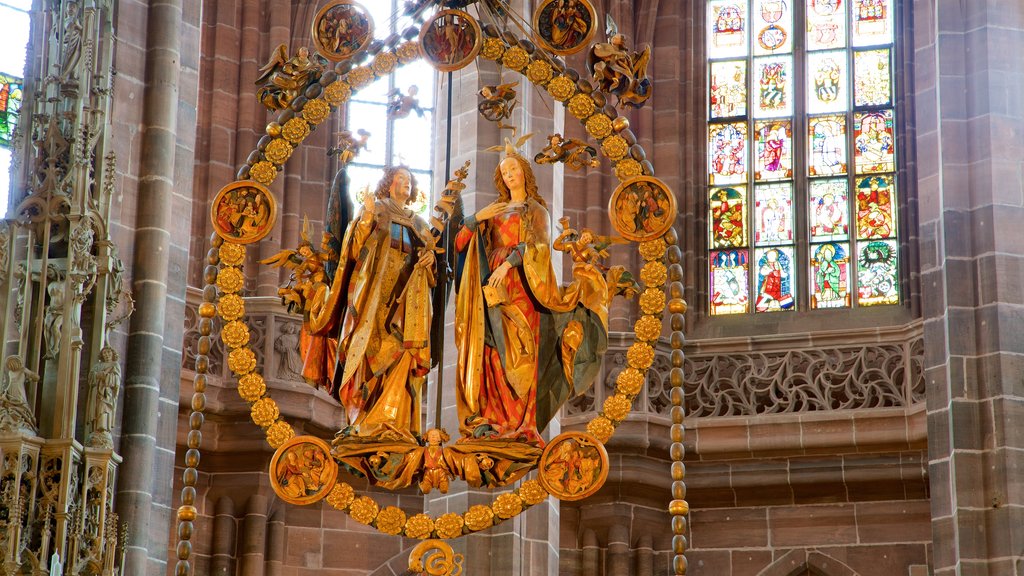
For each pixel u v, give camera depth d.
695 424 24.91
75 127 16.67
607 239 14.30
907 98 26.28
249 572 23.66
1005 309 20.42
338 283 14.09
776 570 24.58
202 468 23.86
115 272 16.72
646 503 24.77
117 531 16.45
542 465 13.71
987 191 20.92
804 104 26.75
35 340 16.02
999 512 19.66
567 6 14.78
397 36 14.90
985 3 21.52
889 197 26.08
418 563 13.77
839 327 25.44
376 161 26.22
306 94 14.73
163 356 18.30
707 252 26.39
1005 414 19.98
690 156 26.73
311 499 13.76
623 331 25.16
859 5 26.98
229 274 14.35
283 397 23.92
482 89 14.80
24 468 15.33
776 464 24.75
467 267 14.09
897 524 24.44
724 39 27.28
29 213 16.38
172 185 18.80
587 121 14.66
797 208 26.34
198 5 19.73
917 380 24.44
